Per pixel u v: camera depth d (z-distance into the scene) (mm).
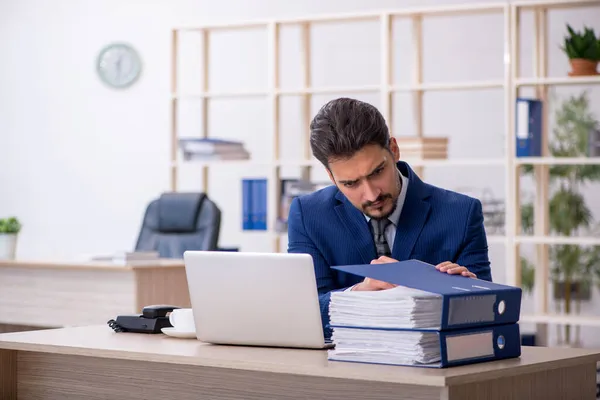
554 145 6211
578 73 5293
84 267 4918
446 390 1782
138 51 7625
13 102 8031
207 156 6156
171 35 6293
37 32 7957
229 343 2326
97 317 4918
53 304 5059
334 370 1893
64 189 7852
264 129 7230
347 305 2016
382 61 5680
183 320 2531
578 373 2230
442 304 1893
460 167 6551
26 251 7961
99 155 7738
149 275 4887
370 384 2023
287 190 5961
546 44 5426
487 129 6527
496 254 6445
